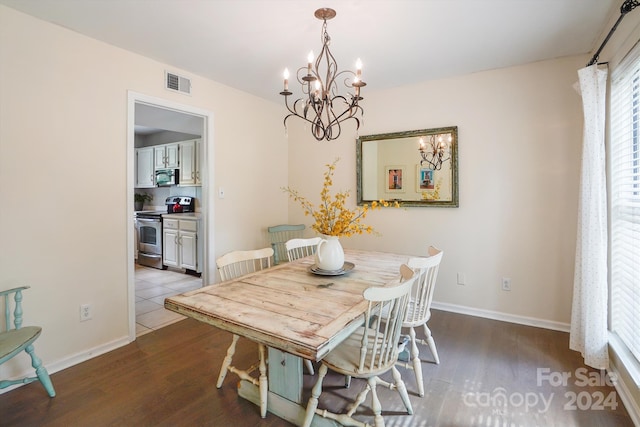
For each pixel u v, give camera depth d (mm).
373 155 3527
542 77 2748
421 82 3244
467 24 2150
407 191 3348
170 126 4027
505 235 2936
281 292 1695
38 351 2094
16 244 2002
